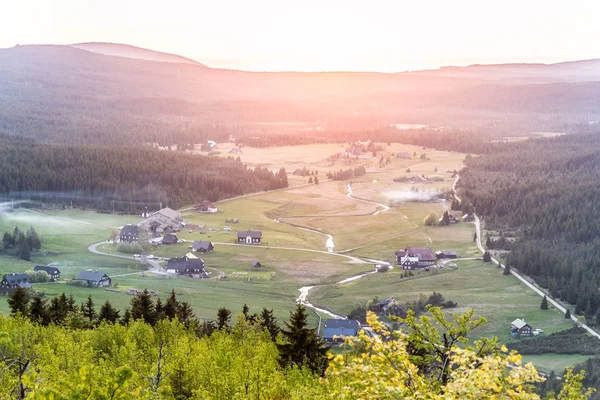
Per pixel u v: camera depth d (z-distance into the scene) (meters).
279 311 155.12
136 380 51.94
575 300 164.75
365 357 29.80
